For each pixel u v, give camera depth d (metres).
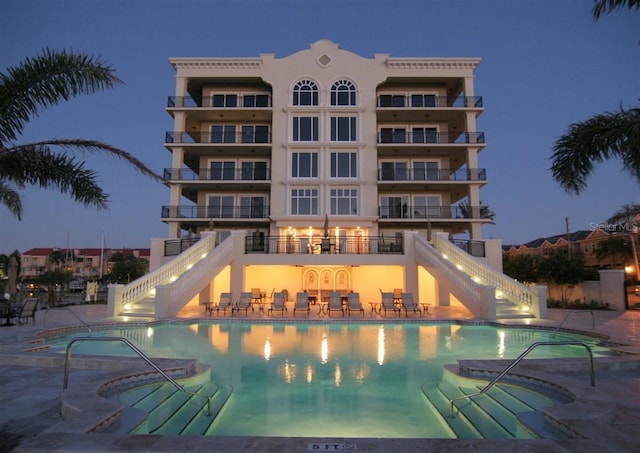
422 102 36.75
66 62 7.40
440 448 4.22
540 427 5.39
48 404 6.27
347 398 7.59
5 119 7.20
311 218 32.84
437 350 12.02
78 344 12.73
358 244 29.73
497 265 29.84
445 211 35.22
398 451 4.15
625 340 12.35
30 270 94.69
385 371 9.57
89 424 4.90
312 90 35.06
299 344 12.86
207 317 17.94
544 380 7.28
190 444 4.29
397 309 19.64
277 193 33.69
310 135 34.59
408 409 7.00
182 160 35.03
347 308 20.14
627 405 6.29
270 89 36.88
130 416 5.76
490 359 9.85
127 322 15.74
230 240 25.17
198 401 7.11
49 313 19.89
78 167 8.10
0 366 9.05
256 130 37.34
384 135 36.47
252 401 7.38
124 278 63.19
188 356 11.12
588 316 19.59
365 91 34.88
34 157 7.48
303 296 19.97
